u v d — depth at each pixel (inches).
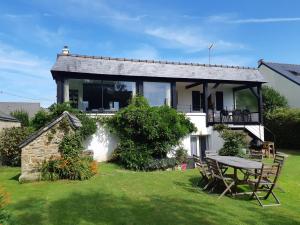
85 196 377.7
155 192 410.9
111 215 308.7
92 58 758.5
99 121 695.7
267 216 321.1
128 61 791.7
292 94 1085.1
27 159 467.2
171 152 677.3
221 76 852.0
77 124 511.8
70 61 727.7
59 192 393.7
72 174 470.0
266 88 1106.7
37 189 409.1
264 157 788.6
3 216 202.8
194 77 815.7
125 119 664.4
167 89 808.9
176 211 327.3
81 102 741.3
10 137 653.3
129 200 366.6
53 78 756.0
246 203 370.3
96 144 693.9
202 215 316.5
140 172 580.4
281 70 1167.0
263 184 393.1
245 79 869.8
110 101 758.5
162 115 680.4
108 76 745.6
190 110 950.4
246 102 1003.3
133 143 642.8
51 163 469.4
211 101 976.3
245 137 794.8
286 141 984.3
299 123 938.7
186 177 524.4
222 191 425.4
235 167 393.4
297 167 633.0
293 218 317.1
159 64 817.5
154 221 293.7
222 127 796.0
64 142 478.3
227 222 297.3
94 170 516.4
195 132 789.9
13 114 1521.9
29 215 303.9
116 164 655.1
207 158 471.8
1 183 450.6
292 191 436.1
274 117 1011.9
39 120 672.4
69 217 300.0
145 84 792.3
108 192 400.2
